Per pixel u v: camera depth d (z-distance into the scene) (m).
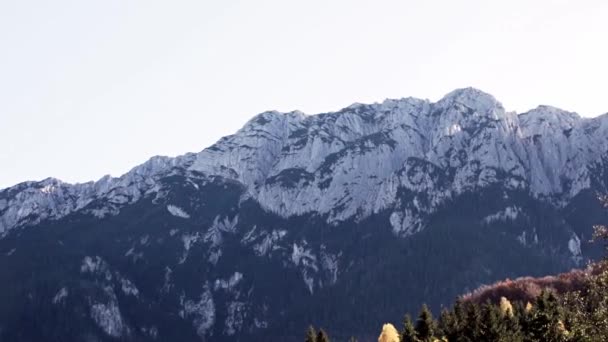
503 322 101.31
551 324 65.88
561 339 55.44
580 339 48.56
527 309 113.62
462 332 104.81
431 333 110.19
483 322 100.94
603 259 48.34
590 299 48.38
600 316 46.69
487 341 96.75
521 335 92.50
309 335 112.19
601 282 47.50
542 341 69.75
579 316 48.47
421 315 111.38
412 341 110.56
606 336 46.16
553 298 99.94
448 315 120.00
